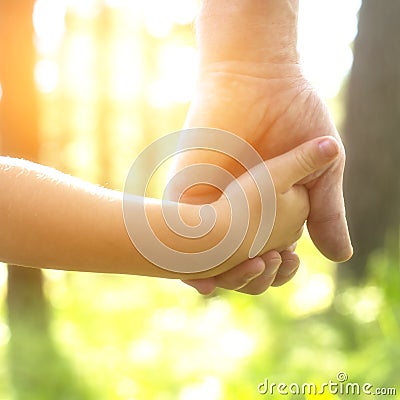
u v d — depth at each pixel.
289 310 6.48
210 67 1.53
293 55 1.53
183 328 6.53
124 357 5.61
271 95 1.50
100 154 15.79
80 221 1.26
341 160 1.49
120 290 9.50
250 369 4.43
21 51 6.36
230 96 1.50
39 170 1.28
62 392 4.89
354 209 6.63
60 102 14.90
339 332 5.18
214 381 4.21
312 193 1.50
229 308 7.14
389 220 6.55
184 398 4.23
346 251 1.57
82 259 1.28
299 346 4.92
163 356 5.42
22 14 6.32
